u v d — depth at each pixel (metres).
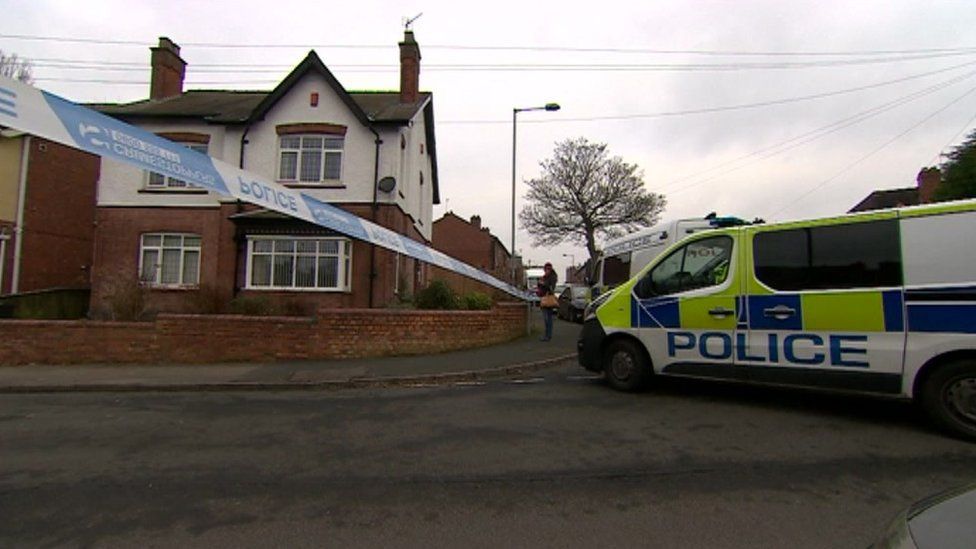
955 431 5.02
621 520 3.49
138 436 5.52
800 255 5.91
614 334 7.27
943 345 5.02
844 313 5.56
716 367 6.39
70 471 4.48
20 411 6.73
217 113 17.28
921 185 25.03
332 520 3.53
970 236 5.00
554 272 13.16
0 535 3.33
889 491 3.88
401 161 17.23
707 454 4.71
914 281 5.21
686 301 6.66
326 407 6.80
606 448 4.91
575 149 41.44
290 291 15.84
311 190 16.30
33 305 16.77
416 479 4.23
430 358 10.31
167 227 17.33
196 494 3.98
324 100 16.70
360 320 10.58
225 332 10.36
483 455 4.78
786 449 4.82
